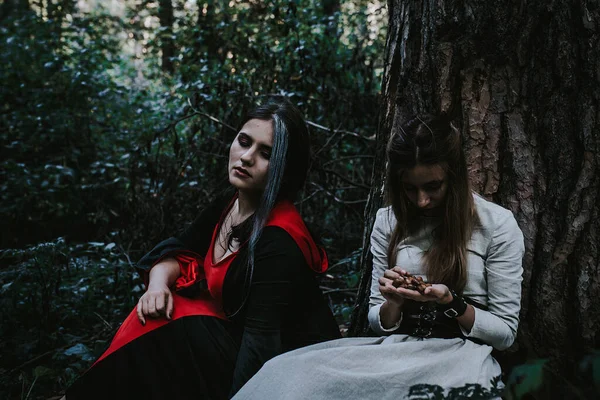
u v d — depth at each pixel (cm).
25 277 388
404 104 260
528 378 177
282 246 222
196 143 530
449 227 211
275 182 225
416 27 255
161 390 220
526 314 237
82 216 625
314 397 192
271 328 220
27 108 669
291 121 230
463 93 245
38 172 622
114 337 230
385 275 208
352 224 492
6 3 859
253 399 197
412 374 196
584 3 224
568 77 229
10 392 300
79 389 221
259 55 522
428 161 202
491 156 242
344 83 517
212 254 244
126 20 971
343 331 351
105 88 709
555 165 233
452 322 216
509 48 237
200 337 227
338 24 593
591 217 226
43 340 354
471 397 173
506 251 213
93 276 431
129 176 512
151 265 248
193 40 598
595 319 226
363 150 504
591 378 217
